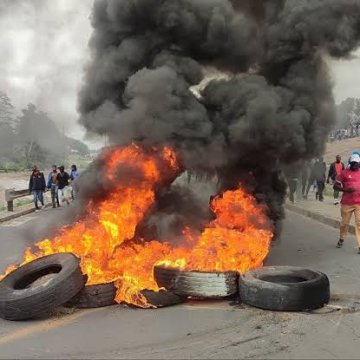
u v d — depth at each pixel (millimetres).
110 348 4707
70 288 5723
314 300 5703
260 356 4426
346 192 9938
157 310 5859
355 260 8906
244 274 6102
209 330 5145
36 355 4590
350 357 4395
